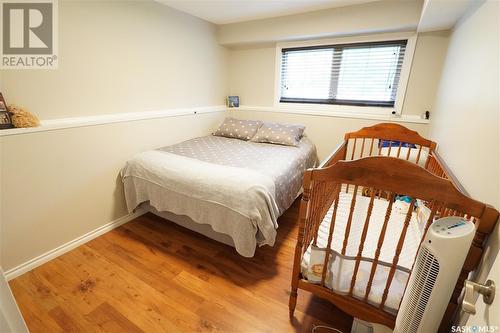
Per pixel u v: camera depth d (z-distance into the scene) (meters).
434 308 0.79
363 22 2.47
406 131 2.12
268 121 3.33
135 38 2.28
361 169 0.96
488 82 1.07
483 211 0.79
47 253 1.81
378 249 1.01
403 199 1.93
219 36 3.31
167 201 1.98
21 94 1.62
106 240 2.08
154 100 2.58
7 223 1.59
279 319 1.38
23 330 0.51
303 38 2.97
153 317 1.38
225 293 1.55
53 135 1.74
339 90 3.04
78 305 1.45
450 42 2.18
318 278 1.21
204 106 3.31
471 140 1.19
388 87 2.76
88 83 1.98
